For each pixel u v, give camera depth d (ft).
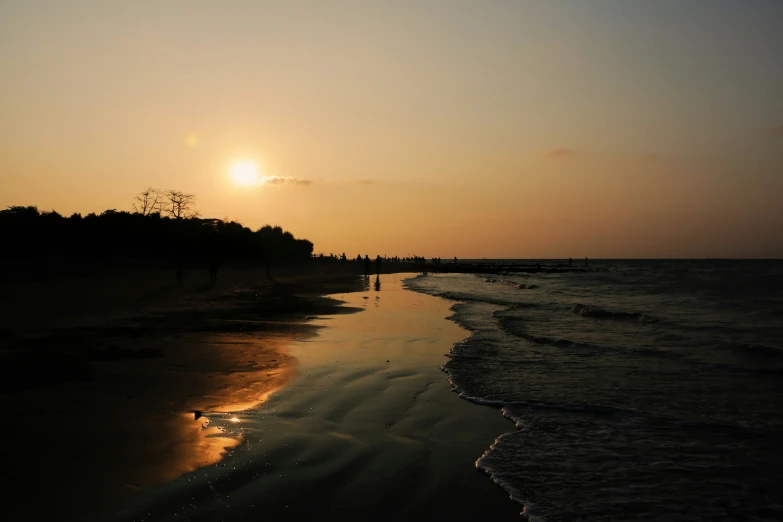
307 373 33.30
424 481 17.97
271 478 17.57
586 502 16.84
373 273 230.07
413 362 37.55
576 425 24.27
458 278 202.18
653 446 21.71
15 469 17.01
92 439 19.94
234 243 163.53
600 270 309.63
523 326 56.49
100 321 51.80
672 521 15.75
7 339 40.68
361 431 22.80
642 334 50.72
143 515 14.53
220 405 25.41
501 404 27.43
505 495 17.19
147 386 28.04
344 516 15.33
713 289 120.37
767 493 17.48
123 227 142.72
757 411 26.00
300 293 102.17
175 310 64.44
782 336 48.93
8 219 129.59
